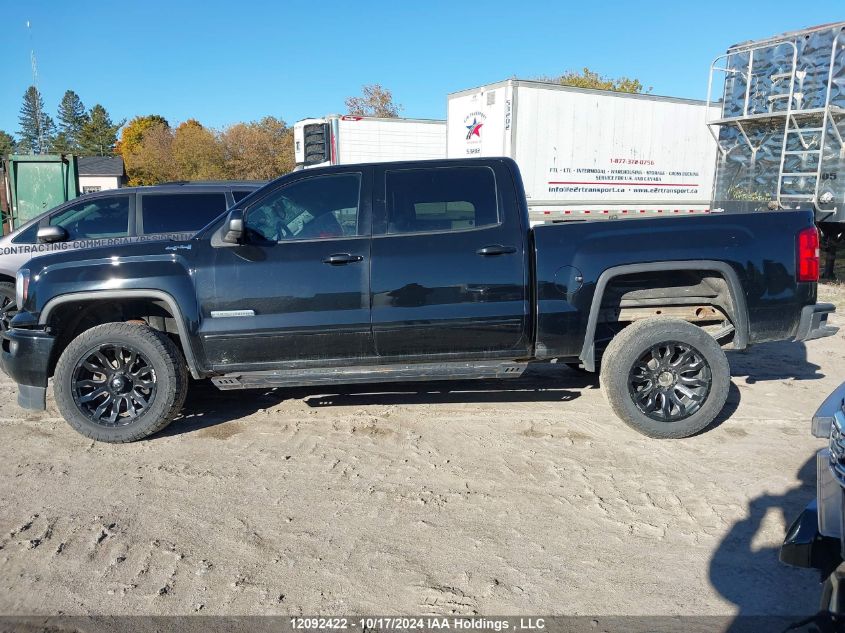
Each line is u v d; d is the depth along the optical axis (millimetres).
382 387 6004
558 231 4742
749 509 3740
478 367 4793
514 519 3680
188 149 49375
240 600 3012
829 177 10562
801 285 4684
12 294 7195
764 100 11445
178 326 4715
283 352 4773
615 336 4723
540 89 13523
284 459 4500
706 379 4645
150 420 4742
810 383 6000
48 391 6070
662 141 15148
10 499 3975
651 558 3291
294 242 4758
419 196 4828
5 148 87438
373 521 3682
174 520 3719
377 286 4680
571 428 4957
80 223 7297
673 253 4613
